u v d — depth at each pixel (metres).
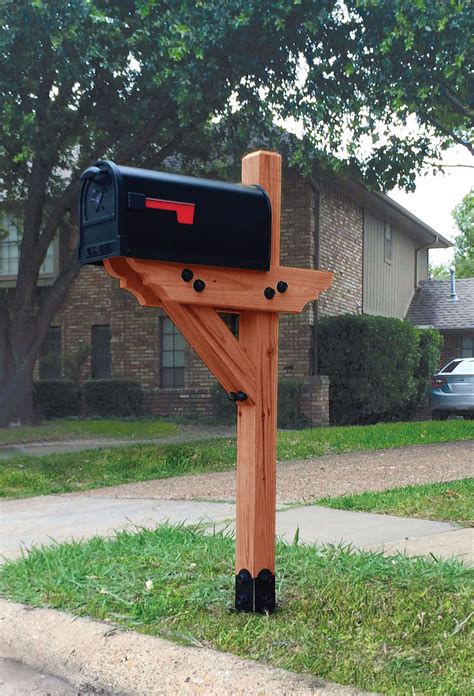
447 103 14.61
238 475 3.60
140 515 6.47
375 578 3.90
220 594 3.79
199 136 15.62
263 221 3.37
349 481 7.95
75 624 3.48
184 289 3.20
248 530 3.55
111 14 13.22
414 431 13.27
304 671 2.88
